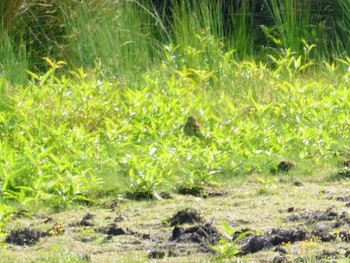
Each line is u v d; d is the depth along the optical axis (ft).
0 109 50.98
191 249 29.66
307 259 27.17
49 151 42.19
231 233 28.84
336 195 37.68
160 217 34.76
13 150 41.65
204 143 46.85
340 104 51.80
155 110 49.85
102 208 37.19
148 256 28.96
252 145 46.26
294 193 38.40
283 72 62.90
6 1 61.62
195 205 36.81
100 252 29.89
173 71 58.39
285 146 46.62
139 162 41.98
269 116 52.08
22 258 28.94
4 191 37.96
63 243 31.09
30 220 34.94
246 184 41.04
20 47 60.95
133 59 63.52
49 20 64.44
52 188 38.47
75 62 63.05
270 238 30.09
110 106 50.55
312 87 58.23
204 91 57.11
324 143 45.80
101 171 41.81
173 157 41.86
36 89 50.90
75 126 46.26
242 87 58.59
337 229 31.24
